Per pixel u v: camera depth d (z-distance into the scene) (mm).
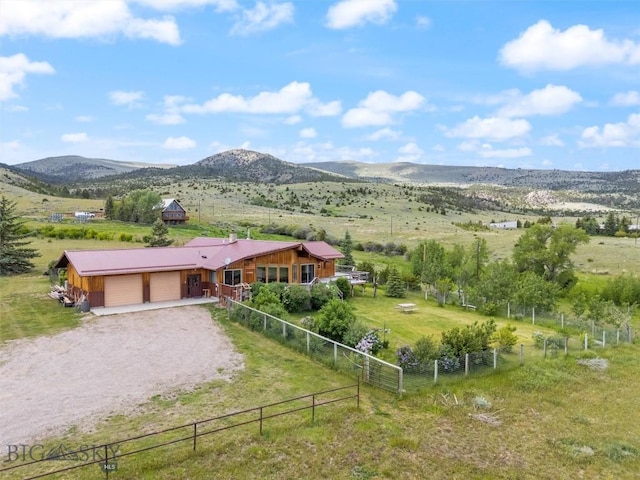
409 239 90625
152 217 96938
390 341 26250
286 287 34094
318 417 15906
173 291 35062
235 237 42438
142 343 24047
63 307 32219
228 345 23844
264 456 13375
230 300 30219
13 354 22125
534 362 23516
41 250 56719
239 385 18625
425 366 20234
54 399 17047
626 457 14695
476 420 16797
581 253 69000
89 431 14625
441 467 13531
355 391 18516
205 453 13328
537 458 14445
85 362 21109
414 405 17672
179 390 18031
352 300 38969
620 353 26547
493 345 24859
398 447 14422
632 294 42938
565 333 30297
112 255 34531
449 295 44562
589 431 16531
